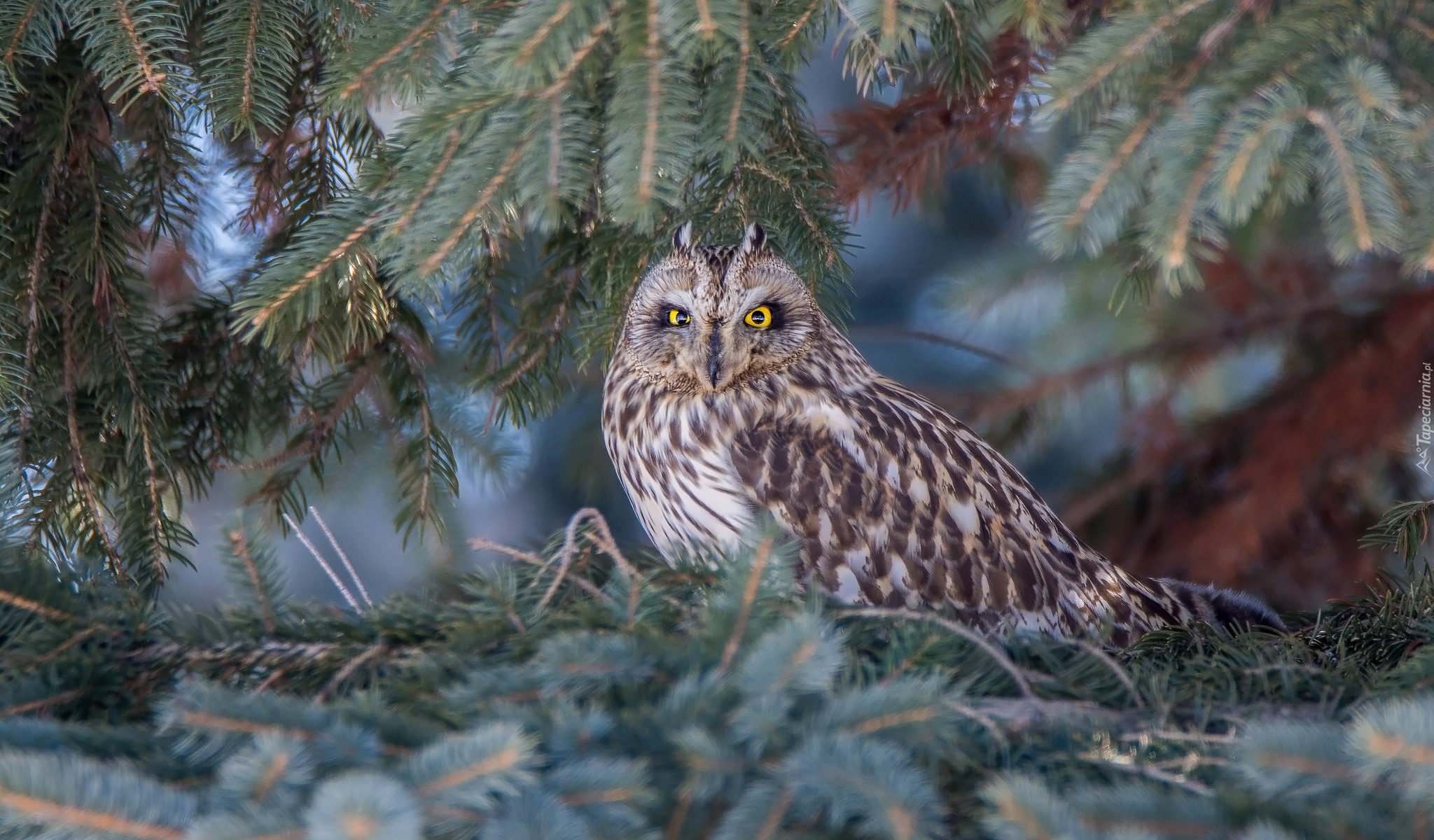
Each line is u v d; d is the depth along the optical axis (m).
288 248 10.42
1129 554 10.77
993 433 10.83
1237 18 10.34
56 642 10.31
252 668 10.32
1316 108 10.32
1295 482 10.72
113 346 10.48
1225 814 8.87
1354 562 10.72
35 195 10.46
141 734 10.19
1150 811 8.91
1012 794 8.55
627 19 10.37
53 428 10.48
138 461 10.48
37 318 10.46
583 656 10.27
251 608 10.33
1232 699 10.32
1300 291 10.78
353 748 9.41
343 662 10.32
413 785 8.60
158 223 10.49
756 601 10.29
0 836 8.41
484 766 8.65
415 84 10.40
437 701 10.27
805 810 9.11
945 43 10.42
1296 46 10.33
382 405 10.62
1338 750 8.87
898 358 10.99
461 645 10.31
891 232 11.04
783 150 10.47
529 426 10.90
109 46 10.40
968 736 10.27
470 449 10.78
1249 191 10.31
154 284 10.66
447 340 10.72
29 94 10.45
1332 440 10.73
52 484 10.48
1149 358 10.80
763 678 9.87
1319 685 10.33
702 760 9.32
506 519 10.92
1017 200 10.80
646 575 10.32
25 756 8.73
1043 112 10.34
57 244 10.47
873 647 10.35
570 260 10.54
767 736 9.38
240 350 10.55
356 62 10.39
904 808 8.68
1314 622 10.52
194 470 10.55
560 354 10.55
